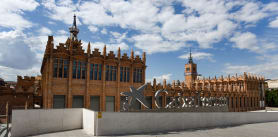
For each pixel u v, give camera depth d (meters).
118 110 36.06
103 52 35.44
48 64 29.86
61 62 31.02
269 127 29.19
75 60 32.34
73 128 21.47
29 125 18.19
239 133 22.72
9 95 29.91
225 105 53.38
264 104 80.75
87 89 32.84
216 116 28.12
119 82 36.88
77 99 32.19
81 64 33.00
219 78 78.81
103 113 18.22
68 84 31.08
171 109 34.75
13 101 30.11
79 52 32.62
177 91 46.72
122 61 37.88
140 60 40.66
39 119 18.92
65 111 20.94
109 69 36.12
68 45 40.81
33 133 18.39
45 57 31.11
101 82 34.97
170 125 22.78
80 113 22.19
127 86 38.22
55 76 30.25
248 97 73.50
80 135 17.97
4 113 29.06
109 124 18.44
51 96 29.36
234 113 30.83
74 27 46.91
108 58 35.78
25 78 31.64
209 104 48.38
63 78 30.83
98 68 34.97
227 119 29.61
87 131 19.70
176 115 23.50
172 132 21.42
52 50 30.06
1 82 52.19
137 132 20.05
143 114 20.67
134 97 28.17
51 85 29.53
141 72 40.97
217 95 59.56
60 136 17.58
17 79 30.95
